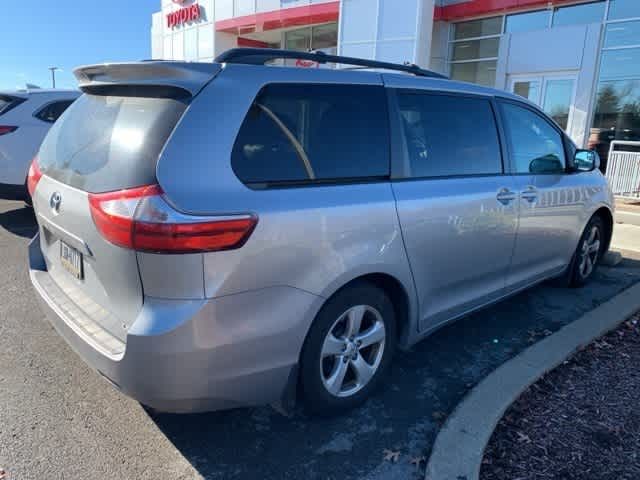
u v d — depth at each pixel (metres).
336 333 2.75
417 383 3.25
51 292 2.85
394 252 2.84
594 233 5.04
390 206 2.80
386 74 3.05
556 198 4.20
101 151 2.42
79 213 2.40
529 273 4.17
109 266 2.25
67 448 2.54
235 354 2.25
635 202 9.62
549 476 2.39
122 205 2.12
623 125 11.35
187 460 2.50
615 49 11.22
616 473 2.42
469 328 4.09
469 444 2.57
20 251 5.79
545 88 12.50
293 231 2.36
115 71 2.50
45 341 3.62
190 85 2.26
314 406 2.72
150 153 2.16
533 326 4.14
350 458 2.56
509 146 3.80
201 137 2.21
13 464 2.41
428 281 3.14
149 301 2.13
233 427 2.77
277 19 15.85
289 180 2.45
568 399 3.03
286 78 2.56
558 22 12.11
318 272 2.47
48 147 3.10
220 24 17.89
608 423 2.79
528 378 3.16
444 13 13.59
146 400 2.20
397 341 3.17
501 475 2.40
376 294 2.86
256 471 2.45
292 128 2.53
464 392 3.16
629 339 3.85
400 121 3.02
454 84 3.47
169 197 2.08
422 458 2.56
